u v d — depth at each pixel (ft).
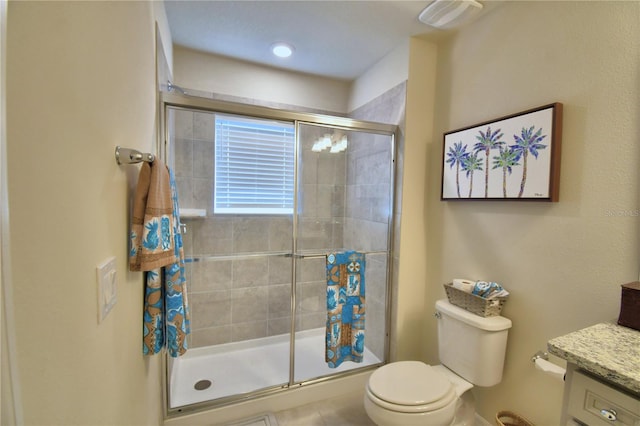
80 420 1.84
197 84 6.88
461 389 4.67
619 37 3.53
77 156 1.79
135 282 3.17
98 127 2.13
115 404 2.53
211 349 7.32
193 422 5.15
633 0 3.42
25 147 1.29
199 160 6.49
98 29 2.11
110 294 2.37
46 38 1.44
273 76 7.63
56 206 1.56
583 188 3.87
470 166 5.41
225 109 5.40
